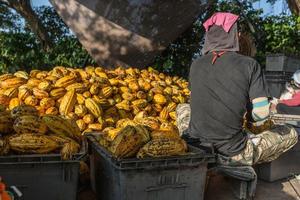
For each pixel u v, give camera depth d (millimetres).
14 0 12281
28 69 10117
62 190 2973
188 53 9812
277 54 7195
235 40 3609
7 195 2080
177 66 9773
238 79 3500
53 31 12516
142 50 8859
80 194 3896
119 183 2971
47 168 2922
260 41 9273
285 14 9648
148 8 8508
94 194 3861
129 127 3145
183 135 3959
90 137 3869
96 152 3615
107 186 3293
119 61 8906
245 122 4043
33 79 5148
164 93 5934
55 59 10023
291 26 9109
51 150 3033
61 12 8578
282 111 5922
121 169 2900
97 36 8680
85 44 8773
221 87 3568
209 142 3682
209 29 3711
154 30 8703
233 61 3539
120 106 5281
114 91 5484
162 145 3072
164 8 8539
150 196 3041
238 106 3549
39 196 2918
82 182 4070
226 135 3631
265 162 4281
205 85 3678
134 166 2939
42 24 12375
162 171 3064
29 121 3121
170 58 9766
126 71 6594
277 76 7199
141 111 5309
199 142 3723
